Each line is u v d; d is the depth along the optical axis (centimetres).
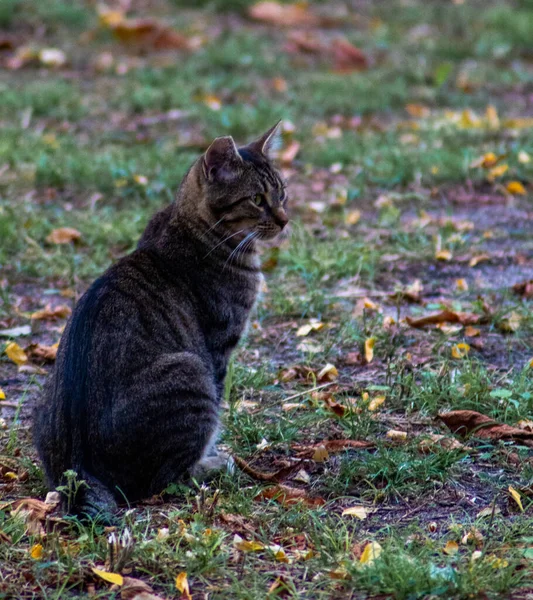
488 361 1008
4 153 1584
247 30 2416
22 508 725
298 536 697
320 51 2284
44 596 619
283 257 1267
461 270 1254
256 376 963
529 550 655
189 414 763
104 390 742
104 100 1927
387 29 2452
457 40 2417
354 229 1388
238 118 1786
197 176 850
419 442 825
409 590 617
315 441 856
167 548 674
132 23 2278
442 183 1545
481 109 1964
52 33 2291
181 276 827
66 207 1448
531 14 2577
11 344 1027
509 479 779
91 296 786
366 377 980
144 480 759
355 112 1912
